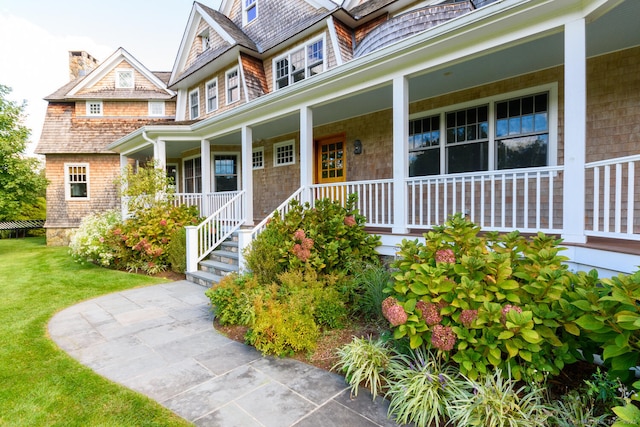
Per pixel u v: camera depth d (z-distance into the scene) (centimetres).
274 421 230
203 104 1215
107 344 363
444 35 423
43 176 1233
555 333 252
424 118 672
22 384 279
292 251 469
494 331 231
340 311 382
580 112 351
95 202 1372
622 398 194
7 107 1101
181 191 1312
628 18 377
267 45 1027
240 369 306
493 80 569
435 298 259
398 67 496
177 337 382
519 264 279
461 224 311
